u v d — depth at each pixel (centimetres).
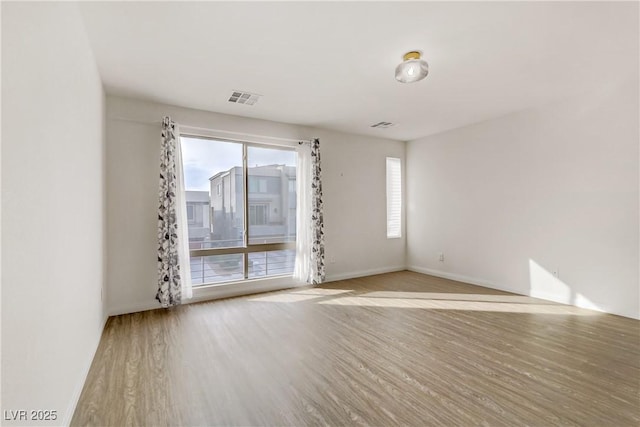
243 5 194
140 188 357
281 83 317
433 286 467
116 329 300
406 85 326
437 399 188
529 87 336
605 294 343
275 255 462
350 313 348
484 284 464
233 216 430
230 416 174
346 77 304
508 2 195
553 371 220
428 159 550
